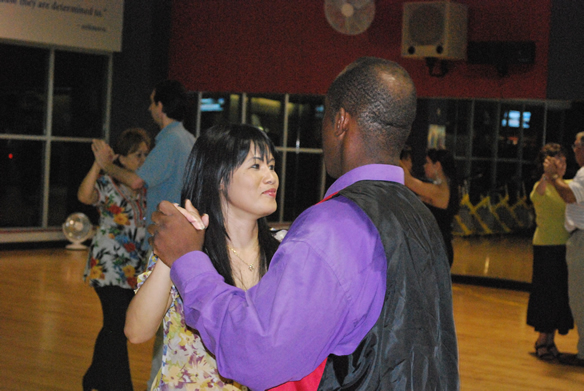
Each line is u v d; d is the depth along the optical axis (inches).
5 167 371.9
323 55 341.1
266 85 356.2
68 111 393.4
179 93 155.6
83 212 404.2
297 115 401.4
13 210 376.2
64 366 179.6
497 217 314.2
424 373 50.4
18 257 345.1
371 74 55.6
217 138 73.3
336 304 48.8
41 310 238.8
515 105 303.9
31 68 378.0
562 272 210.7
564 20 291.1
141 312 66.1
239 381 50.3
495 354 213.8
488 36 306.8
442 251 55.5
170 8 382.3
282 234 81.4
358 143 56.1
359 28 327.0
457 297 298.7
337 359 51.2
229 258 73.1
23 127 377.1
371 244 51.1
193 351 70.5
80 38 376.2
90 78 399.9
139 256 152.3
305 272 48.7
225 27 366.0
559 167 203.5
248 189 71.8
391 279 50.7
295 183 406.9
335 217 51.4
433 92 316.5
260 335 47.6
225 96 380.2
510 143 306.8
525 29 299.3
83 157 402.0
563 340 240.1
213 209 72.8
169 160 151.4
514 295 306.5
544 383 187.2
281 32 350.9
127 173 149.1
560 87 293.0
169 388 70.6
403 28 308.7
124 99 399.2
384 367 49.9
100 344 146.8
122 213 151.3
